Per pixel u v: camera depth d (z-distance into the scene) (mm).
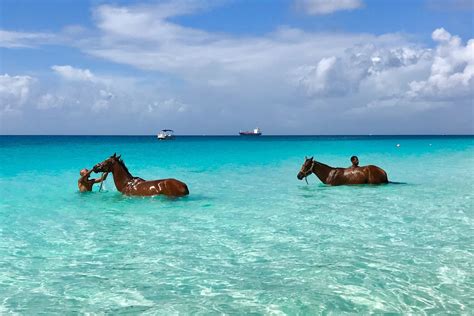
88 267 8047
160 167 31141
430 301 6402
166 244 9609
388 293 6695
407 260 8266
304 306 6273
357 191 17719
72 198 16031
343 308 6195
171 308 6250
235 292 6801
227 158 42219
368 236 10156
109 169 16188
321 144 90688
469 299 6465
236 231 10781
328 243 9562
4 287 7078
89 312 6137
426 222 11672
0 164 32625
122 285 7145
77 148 64438
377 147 71062
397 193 17062
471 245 9297
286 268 7879
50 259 8562
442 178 22766
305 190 18297
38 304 6422
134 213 13195
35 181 21672
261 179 23141
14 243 9750
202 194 17203
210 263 8227
